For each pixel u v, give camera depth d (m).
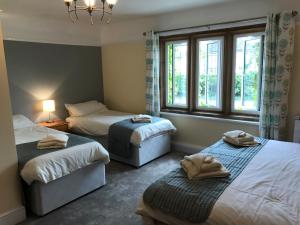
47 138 2.67
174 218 1.64
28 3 3.18
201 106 4.08
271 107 3.11
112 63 5.07
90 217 2.36
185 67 4.14
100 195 2.77
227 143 2.71
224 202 1.50
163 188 1.75
